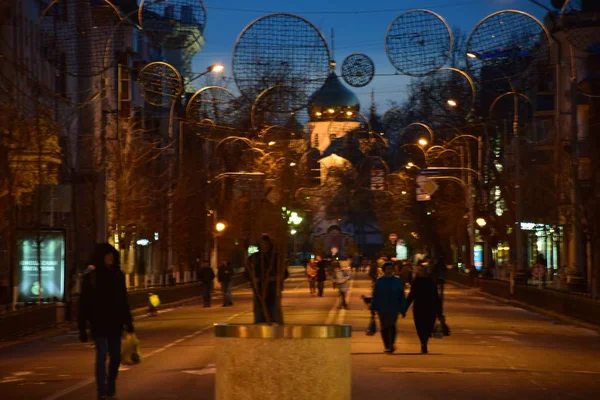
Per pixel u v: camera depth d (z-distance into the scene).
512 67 33.03
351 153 97.44
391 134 90.44
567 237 63.41
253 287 18.62
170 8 30.66
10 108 38.47
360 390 16.88
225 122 57.62
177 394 16.38
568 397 16.39
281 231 20.97
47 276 37.47
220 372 10.35
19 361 22.89
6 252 42.03
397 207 107.06
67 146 47.84
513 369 20.48
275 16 24.42
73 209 45.47
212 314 43.53
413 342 26.83
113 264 15.49
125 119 53.91
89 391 16.94
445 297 61.72
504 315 42.22
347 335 10.42
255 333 10.18
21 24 52.16
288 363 10.14
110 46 38.69
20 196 41.03
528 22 30.25
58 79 59.31
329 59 24.45
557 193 55.56
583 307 36.75
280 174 52.75
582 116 65.25
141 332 32.38
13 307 34.53
